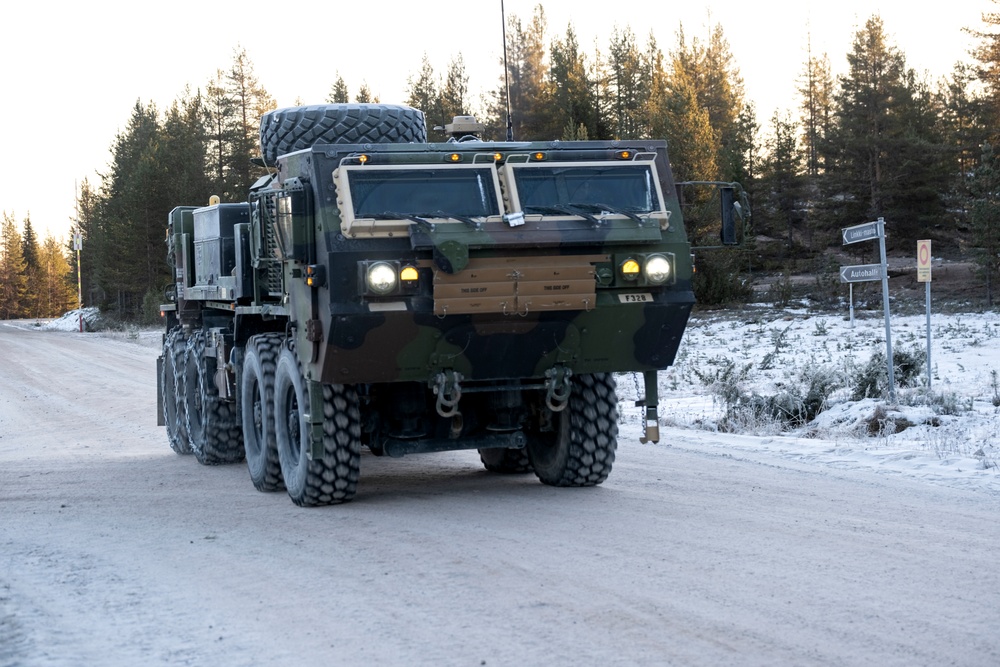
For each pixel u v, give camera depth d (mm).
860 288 42438
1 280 143500
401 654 5117
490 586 6305
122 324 62156
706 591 6043
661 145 9086
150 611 6023
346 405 9000
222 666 5023
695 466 10828
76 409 20688
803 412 14289
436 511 8836
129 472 12148
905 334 27484
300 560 7172
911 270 46844
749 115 75062
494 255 8281
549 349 8797
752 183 57812
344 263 8094
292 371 9172
